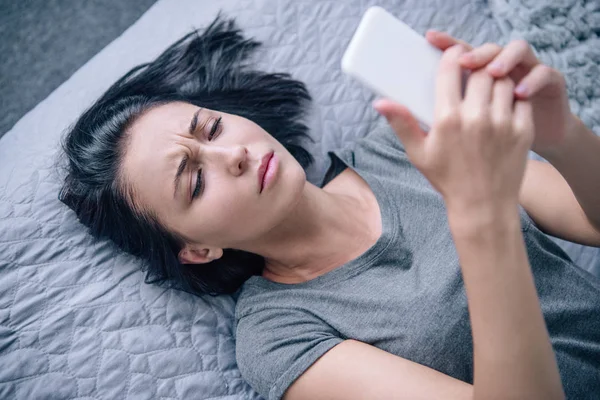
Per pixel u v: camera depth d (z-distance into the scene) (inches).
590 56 37.7
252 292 32.4
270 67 40.6
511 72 19.8
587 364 27.2
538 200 29.4
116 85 36.1
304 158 38.7
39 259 34.8
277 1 42.0
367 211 32.7
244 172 27.9
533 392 17.2
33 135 38.9
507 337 16.8
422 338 26.0
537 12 39.0
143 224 31.9
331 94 40.8
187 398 32.6
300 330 28.2
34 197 36.1
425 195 30.4
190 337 34.2
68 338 32.9
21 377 31.7
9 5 56.4
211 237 29.7
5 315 32.9
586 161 22.9
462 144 15.3
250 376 28.4
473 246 16.2
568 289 28.0
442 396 21.7
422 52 17.8
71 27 56.2
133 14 56.7
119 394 32.0
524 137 15.4
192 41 39.1
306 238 31.7
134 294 34.7
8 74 55.0
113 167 31.5
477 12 42.5
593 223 26.9
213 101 37.7
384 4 42.1
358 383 24.3
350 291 28.9
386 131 35.2
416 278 28.0
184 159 28.1
